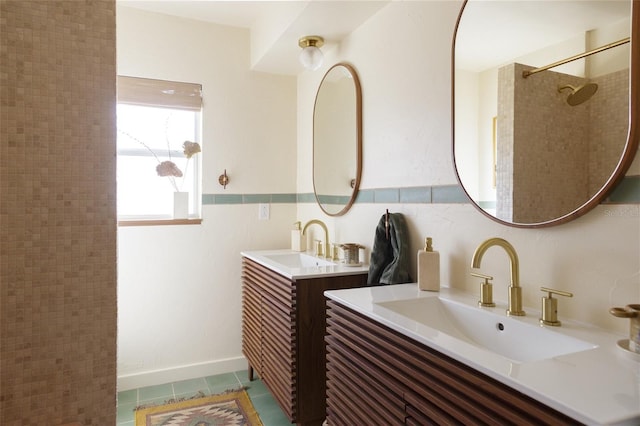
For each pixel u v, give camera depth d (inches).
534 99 51.5
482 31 59.3
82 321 26.8
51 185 25.9
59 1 25.9
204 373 114.9
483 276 55.6
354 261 87.5
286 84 125.3
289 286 79.5
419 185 73.2
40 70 25.5
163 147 113.5
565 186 47.4
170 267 111.8
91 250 27.0
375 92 86.0
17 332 25.4
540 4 51.0
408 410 45.0
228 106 117.9
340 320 59.8
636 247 41.5
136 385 107.7
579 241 47.0
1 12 24.6
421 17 72.6
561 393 29.6
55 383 26.3
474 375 36.5
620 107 42.3
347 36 96.4
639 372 33.4
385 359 49.3
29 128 25.3
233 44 118.2
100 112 27.0
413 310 58.9
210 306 116.3
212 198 116.2
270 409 96.6
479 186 59.9
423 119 72.2
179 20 111.7
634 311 36.4
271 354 89.4
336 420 61.5
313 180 114.0
